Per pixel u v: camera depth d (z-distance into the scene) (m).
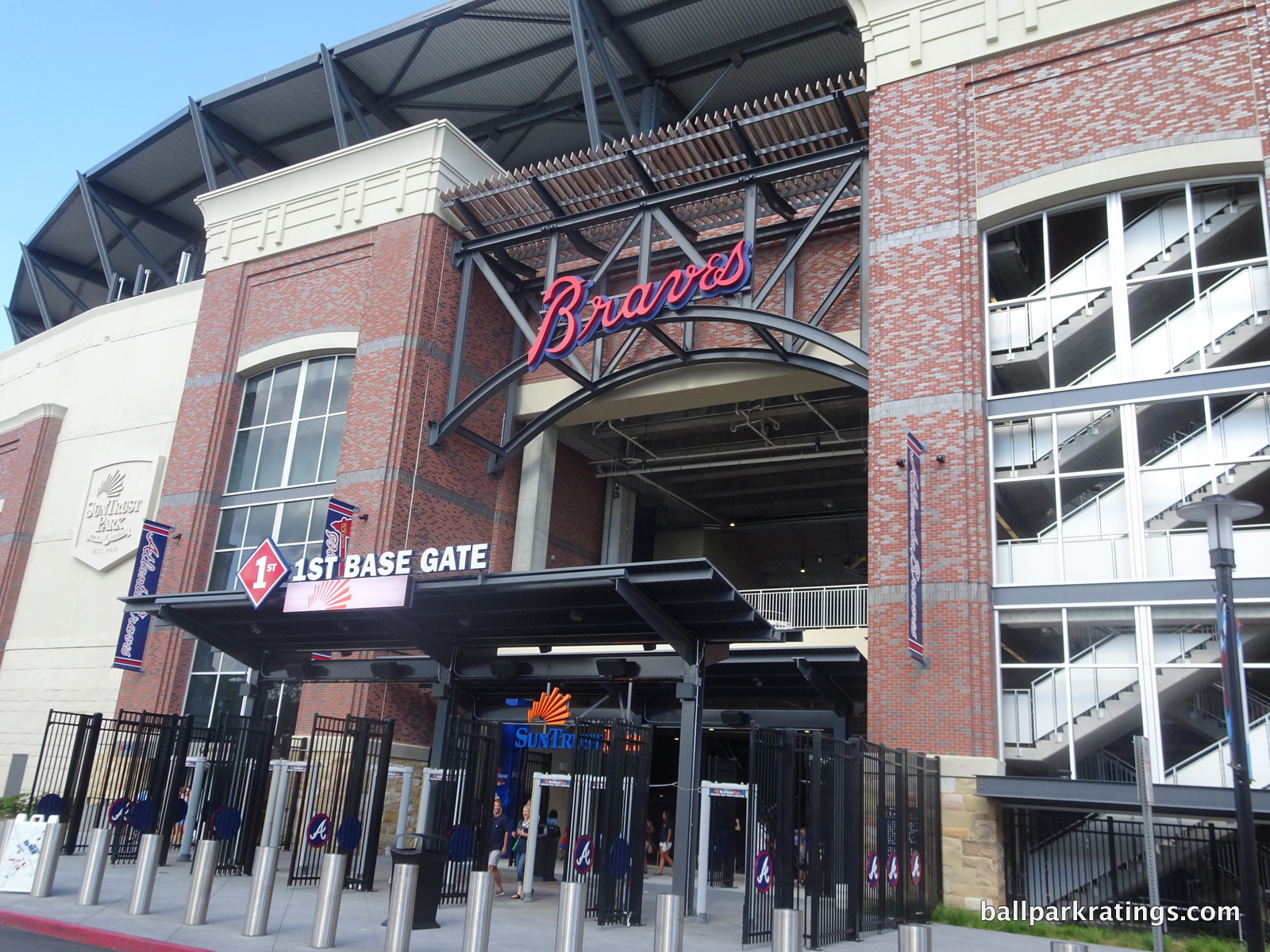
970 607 19.12
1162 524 18.64
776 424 32.47
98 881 14.20
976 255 21.23
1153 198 20.23
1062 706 18.52
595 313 25.94
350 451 28.12
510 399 30.50
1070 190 20.45
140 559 30.30
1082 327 20.31
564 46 32.88
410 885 11.37
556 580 16.73
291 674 23.66
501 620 19.86
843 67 32.28
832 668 21.89
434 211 29.58
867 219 23.78
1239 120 19.28
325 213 31.80
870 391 21.34
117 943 11.74
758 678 23.38
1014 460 20.17
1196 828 17.52
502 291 28.88
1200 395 18.73
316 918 11.78
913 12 23.11
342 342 30.02
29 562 36.22
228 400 32.00
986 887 17.59
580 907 10.70
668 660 19.53
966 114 22.00
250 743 19.42
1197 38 20.05
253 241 33.22
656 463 34.94
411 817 25.72
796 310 26.38
